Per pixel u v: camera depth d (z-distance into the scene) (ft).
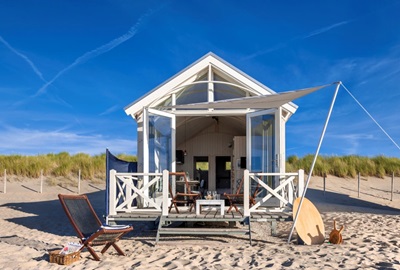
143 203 29.76
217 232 24.64
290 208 27.30
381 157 77.41
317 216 25.55
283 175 27.17
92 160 73.00
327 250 21.75
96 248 23.11
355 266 17.94
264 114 30.30
